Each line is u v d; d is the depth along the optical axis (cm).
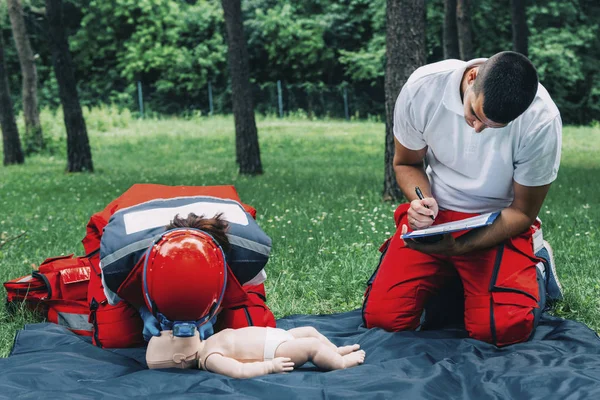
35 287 512
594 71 3597
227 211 410
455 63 424
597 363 375
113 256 383
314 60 3778
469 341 423
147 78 3919
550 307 504
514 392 342
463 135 422
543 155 404
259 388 343
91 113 2938
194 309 357
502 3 3531
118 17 3878
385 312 454
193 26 3866
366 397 331
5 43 3781
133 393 345
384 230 782
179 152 2331
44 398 334
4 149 2042
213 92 3812
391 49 1016
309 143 2436
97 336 444
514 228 425
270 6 3866
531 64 359
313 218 873
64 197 1259
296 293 570
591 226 774
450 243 421
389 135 1045
